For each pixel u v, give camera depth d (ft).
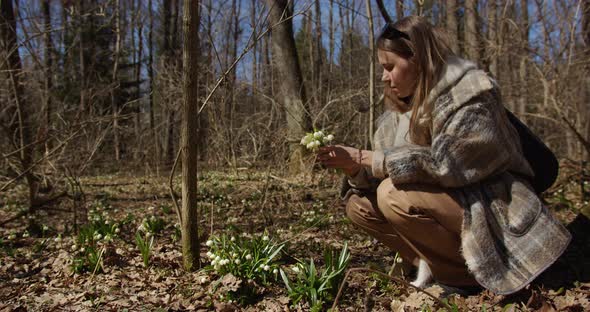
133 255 12.90
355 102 24.06
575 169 21.79
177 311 9.02
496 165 7.96
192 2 9.70
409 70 8.49
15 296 10.11
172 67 30.14
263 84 29.94
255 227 17.83
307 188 23.97
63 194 18.69
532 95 24.07
